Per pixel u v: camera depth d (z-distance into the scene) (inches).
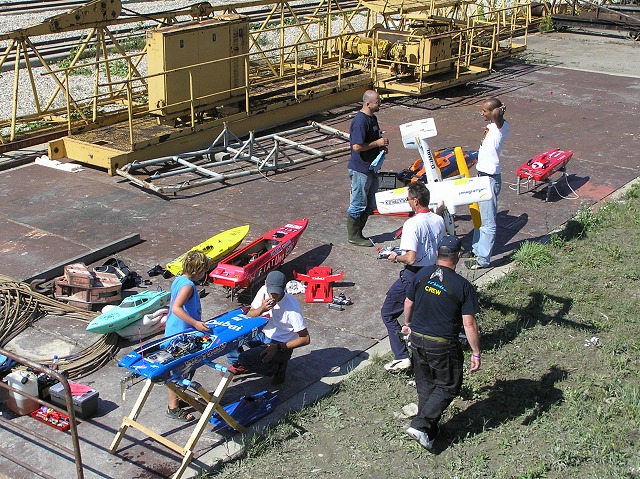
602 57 900.6
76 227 418.0
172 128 548.7
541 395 274.2
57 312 327.6
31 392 261.0
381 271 370.9
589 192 478.9
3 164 515.8
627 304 337.7
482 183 329.7
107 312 305.7
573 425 257.3
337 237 408.2
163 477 233.5
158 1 1320.1
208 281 356.2
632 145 573.3
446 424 260.4
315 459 242.8
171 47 524.7
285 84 663.1
